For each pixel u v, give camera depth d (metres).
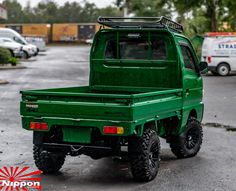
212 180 8.33
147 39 9.64
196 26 45.38
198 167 9.24
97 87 9.98
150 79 9.65
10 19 131.88
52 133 8.35
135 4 53.09
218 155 10.30
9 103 18.17
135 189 7.79
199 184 8.09
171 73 9.52
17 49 48.44
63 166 9.24
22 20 132.38
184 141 9.82
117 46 9.79
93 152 8.00
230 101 19.55
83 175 8.63
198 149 10.31
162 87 9.59
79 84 25.66
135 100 7.69
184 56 9.97
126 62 9.75
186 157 10.09
